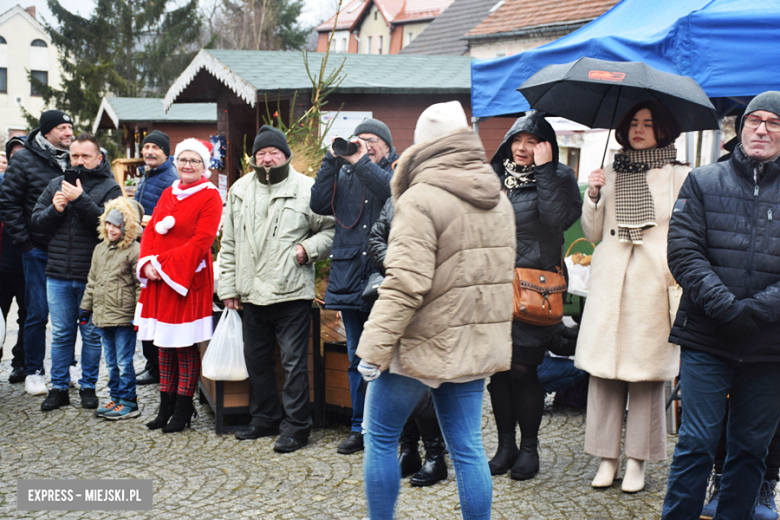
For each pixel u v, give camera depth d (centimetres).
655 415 382
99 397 557
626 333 377
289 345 451
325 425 493
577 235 610
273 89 865
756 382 303
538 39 1770
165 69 3709
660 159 377
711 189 305
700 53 403
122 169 1585
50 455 434
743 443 311
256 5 4703
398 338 264
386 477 291
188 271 458
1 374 626
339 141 404
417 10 4850
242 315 491
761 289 295
